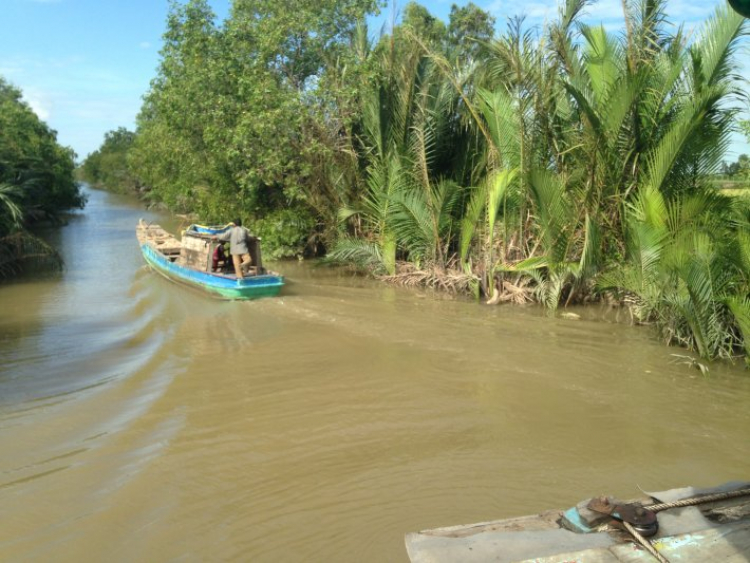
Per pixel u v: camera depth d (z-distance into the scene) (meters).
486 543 3.43
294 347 10.58
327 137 18.28
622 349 10.32
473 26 24.84
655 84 11.95
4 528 5.52
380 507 5.82
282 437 7.24
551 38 12.58
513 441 7.09
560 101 13.30
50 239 28.61
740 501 3.92
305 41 19.41
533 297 13.78
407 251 17.27
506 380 8.93
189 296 14.99
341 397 8.39
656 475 6.32
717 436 7.16
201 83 19.17
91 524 5.56
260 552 5.20
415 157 15.81
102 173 92.81
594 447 6.93
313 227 20.12
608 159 12.03
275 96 17.77
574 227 12.63
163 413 7.95
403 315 12.66
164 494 6.05
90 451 6.94
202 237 15.91
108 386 8.97
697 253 9.24
